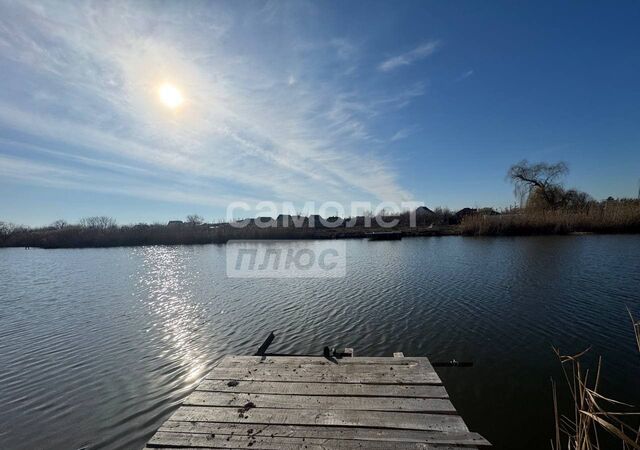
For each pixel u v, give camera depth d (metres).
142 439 4.77
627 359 6.44
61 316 10.97
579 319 8.52
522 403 5.28
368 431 3.22
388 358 4.96
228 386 4.19
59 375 6.73
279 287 14.51
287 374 4.50
